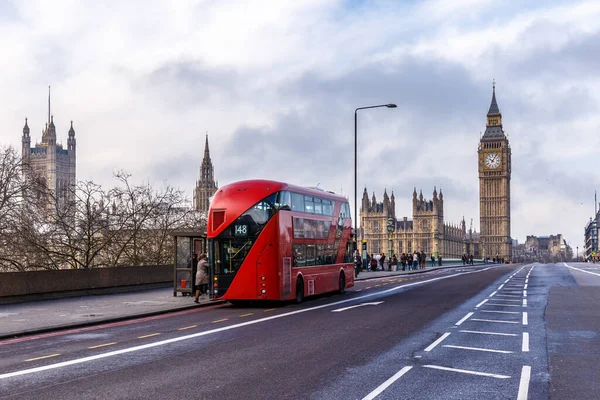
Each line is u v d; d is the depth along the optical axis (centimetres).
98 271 3169
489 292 3359
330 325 1925
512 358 1335
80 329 1928
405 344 1529
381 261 7494
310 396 993
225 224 2598
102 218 3903
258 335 1708
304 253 2859
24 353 1460
